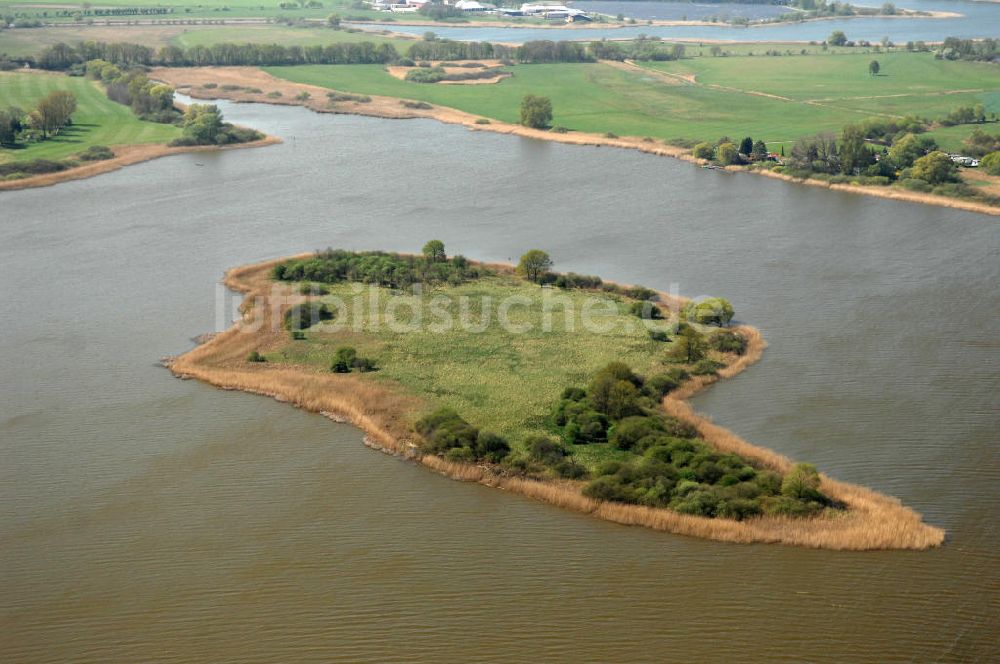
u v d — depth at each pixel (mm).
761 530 89750
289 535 91188
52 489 98375
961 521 91688
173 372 123625
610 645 77250
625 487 95938
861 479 98562
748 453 102188
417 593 83312
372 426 109062
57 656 76875
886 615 79875
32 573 86188
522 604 81812
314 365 125000
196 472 101375
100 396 117625
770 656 75750
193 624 80125
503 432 107625
